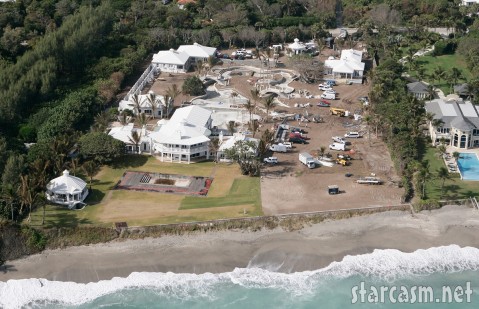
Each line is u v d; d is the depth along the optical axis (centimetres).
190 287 18525
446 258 19588
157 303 17925
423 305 17912
